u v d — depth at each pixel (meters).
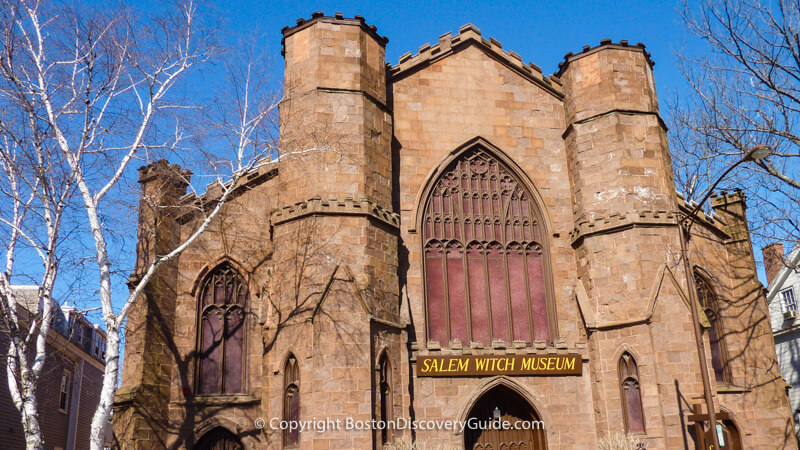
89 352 45.31
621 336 25.77
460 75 30.42
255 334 26.28
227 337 26.39
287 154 24.14
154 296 25.34
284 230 25.41
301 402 22.83
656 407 24.50
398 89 29.66
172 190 26.77
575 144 29.06
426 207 28.62
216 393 25.64
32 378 19.14
